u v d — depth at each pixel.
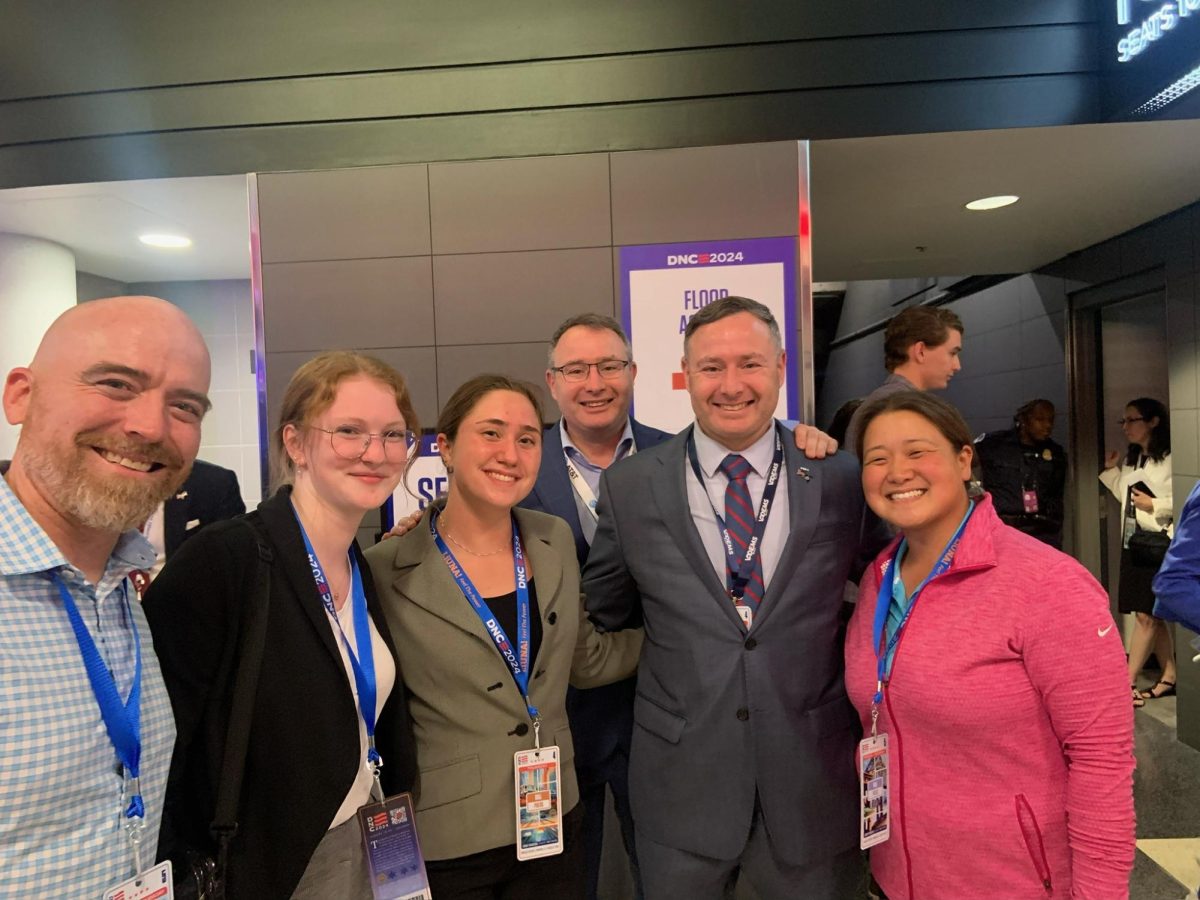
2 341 3.56
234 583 1.18
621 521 1.64
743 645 1.49
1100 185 3.46
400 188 2.96
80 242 3.73
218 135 3.01
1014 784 1.29
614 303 2.92
